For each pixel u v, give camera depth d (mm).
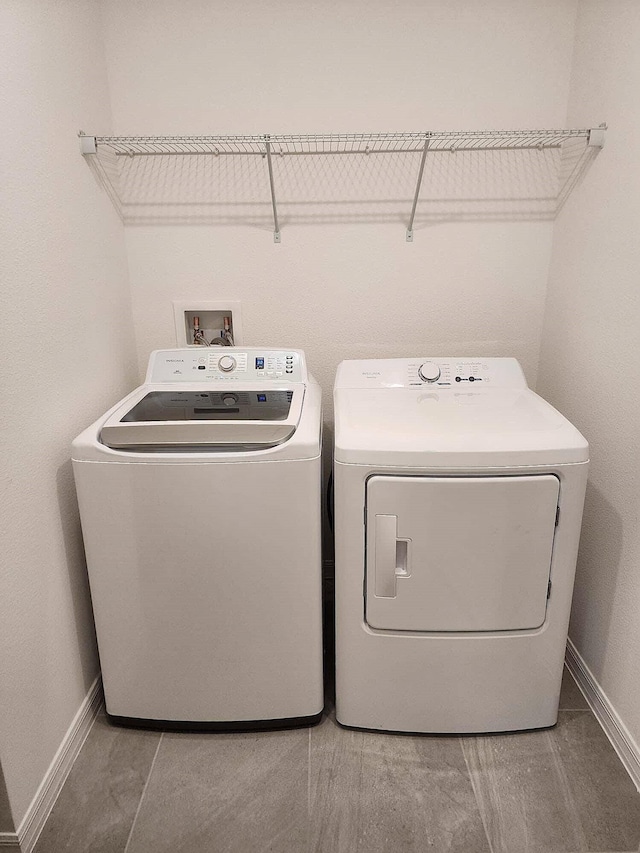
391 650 1567
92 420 1723
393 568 1485
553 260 2006
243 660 1596
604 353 1651
